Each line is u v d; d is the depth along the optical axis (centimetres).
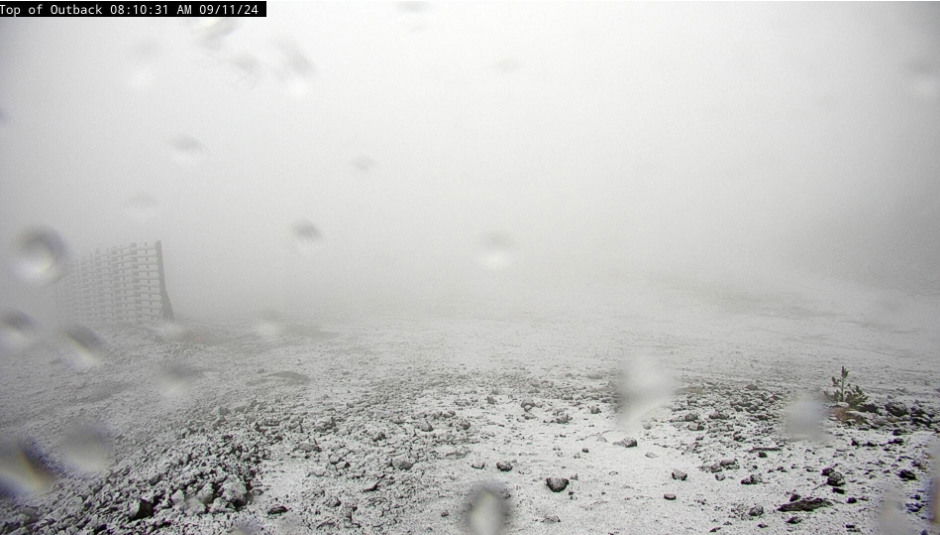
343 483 294
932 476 255
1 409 575
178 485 294
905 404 433
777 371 653
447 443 354
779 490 260
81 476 353
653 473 295
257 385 605
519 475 300
